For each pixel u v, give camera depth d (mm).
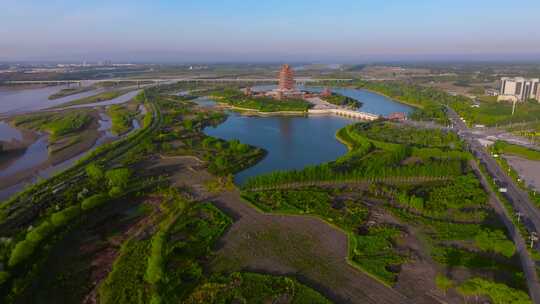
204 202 142875
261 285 93562
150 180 166875
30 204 143125
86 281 99062
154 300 83562
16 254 101375
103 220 131625
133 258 106562
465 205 138625
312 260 105062
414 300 88125
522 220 127500
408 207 137000
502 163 185375
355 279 96562
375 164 178125
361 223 124500
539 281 93812
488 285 82250
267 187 155500
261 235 118562
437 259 103000
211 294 90750
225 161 187375
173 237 117812
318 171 161625
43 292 94562
